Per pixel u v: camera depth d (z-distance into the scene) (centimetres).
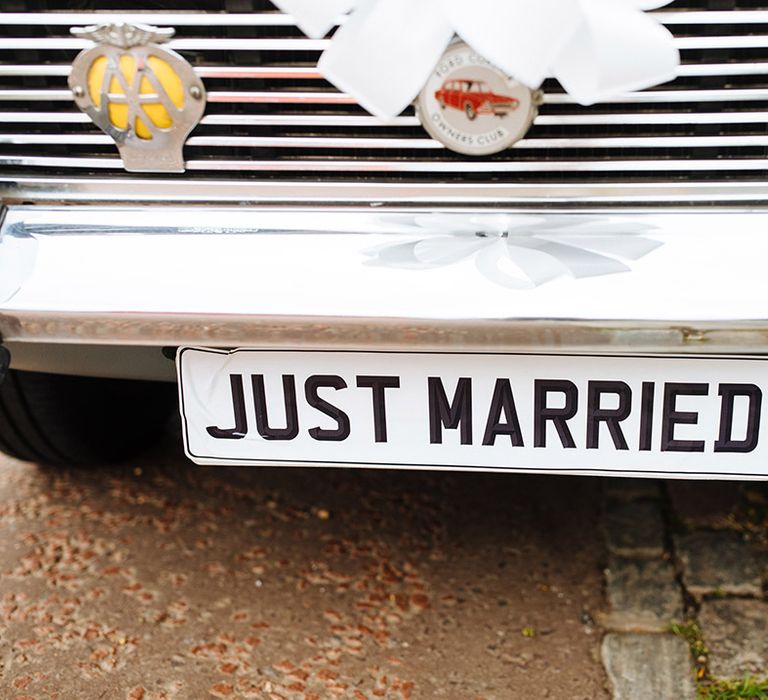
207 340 124
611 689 159
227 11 123
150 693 159
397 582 184
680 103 125
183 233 131
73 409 193
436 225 130
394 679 161
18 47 128
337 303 120
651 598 178
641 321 115
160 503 207
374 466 136
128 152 133
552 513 203
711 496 205
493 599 179
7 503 206
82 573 186
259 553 192
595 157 129
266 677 162
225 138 131
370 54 112
